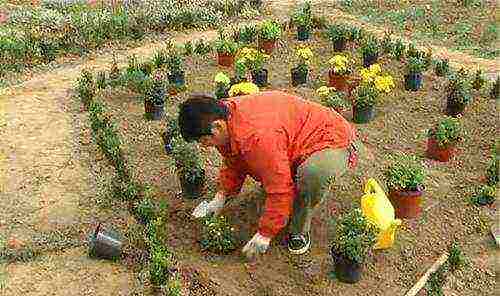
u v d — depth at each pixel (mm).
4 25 6574
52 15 6777
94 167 3988
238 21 7090
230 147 2953
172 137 4074
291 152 2984
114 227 3410
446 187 3832
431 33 6750
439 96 5020
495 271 3154
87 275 3066
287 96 3033
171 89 5020
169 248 3260
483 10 7285
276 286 3037
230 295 2971
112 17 6523
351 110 4793
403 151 4227
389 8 7531
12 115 4688
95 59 5941
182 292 2967
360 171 3943
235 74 5297
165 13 6766
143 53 6098
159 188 3770
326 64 5730
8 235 3354
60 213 3541
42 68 5691
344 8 7574
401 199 3473
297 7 7625
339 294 2998
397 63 5625
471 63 5824
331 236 3373
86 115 4699
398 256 3244
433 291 2922
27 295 2953
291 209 3135
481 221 3520
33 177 3887
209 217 3402
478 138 4406
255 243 3066
